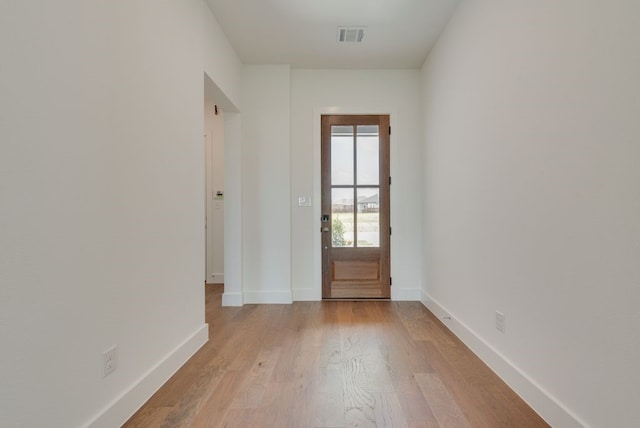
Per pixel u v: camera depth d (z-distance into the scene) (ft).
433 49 10.43
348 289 12.22
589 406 4.06
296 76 12.08
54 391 3.72
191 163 7.28
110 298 4.64
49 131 3.68
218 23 9.05
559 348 4.58
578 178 4.24
